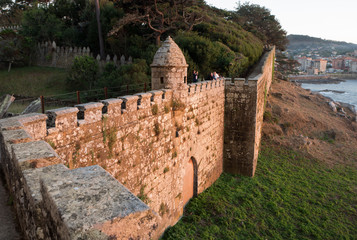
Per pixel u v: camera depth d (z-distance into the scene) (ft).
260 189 67.31
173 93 44.42
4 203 17.67
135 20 95.71
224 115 73.00
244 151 72.69
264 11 260.21
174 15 113.29
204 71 103.24
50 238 8.77
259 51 164.55
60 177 9.53
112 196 8.35
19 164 12.72
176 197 49.47
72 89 96.07
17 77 109.50
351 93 328.90
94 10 131.34
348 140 114.21
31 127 22.02
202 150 59.82
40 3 168.76
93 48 128.98
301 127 115.34
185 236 45.52
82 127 27.04
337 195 68.74
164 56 43.86
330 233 53.67
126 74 80.69
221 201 58.44
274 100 140.05
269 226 53.83
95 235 6.88
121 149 32.94
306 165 85.30
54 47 124.88
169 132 44.50
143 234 7.98
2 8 194.90
